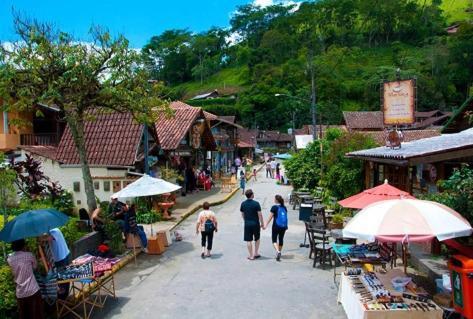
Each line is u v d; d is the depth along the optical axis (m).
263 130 94.19
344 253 9.99
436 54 95.56
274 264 11.90
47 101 13.70
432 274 9.41
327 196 21.97
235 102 103.44
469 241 9.09
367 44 123.62
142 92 14.54
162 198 19.31
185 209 21.80
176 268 11.70
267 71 109.69
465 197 9.12
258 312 8.48
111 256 12.09
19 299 7.12
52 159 20.08
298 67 103.00
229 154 50.78
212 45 156.62
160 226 17.44
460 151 11.39
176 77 151.25
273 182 41.66
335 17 131.00
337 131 27.86
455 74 92.00
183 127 27.72
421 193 14.01
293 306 8.76
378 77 92.19
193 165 33.19
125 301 9.21
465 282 6.83
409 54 108.12
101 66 13.86
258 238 12.54
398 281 7.79
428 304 7.11
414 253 10.91
